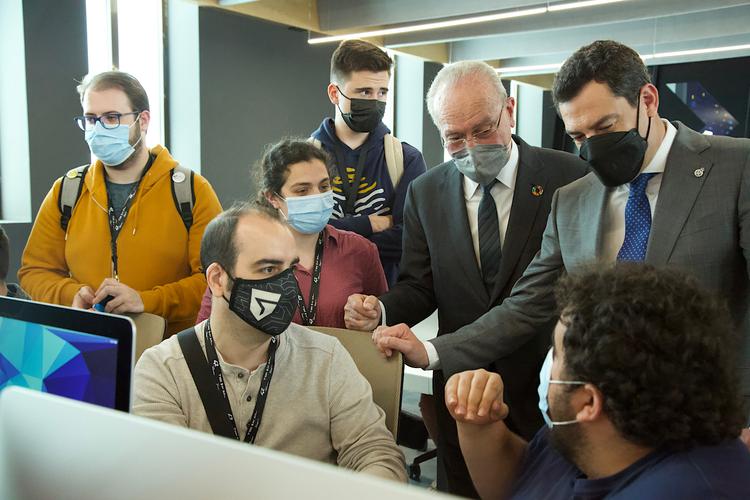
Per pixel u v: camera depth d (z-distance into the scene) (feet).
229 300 4.21
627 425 2.55
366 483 1.57
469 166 5.82
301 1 18.31
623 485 2.62
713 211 4.43
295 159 5.97
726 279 4.48
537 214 5.98
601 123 4.51
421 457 8.30
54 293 6.68
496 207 6.12
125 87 6.66
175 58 18.40
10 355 3.40
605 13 15.83
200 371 4.31
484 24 17.95
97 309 5.82
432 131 24.32
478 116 5.60
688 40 15.99
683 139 4.66
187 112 18.45
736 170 4.42
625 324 2.53
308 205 5.90
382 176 8.07
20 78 14.49
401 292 6.34
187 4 17.89
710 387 2.51
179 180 6.95
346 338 5.34
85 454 1.97
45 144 14.93
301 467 1.65
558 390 2.78
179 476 1.80
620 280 2.68
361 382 4.67
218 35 18.43
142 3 17.47
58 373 3.24
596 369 2.56
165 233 6.81
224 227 4.24
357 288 6.23
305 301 6.00
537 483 3.53
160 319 5.71
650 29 16.47
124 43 17.02
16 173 14.93
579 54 4.60
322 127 8.29
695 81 15.98
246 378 4.33
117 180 6.95
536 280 5.49
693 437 2.52
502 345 5.47
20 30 14.30
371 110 7.87
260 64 19.76
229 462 1.73
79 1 15.31
